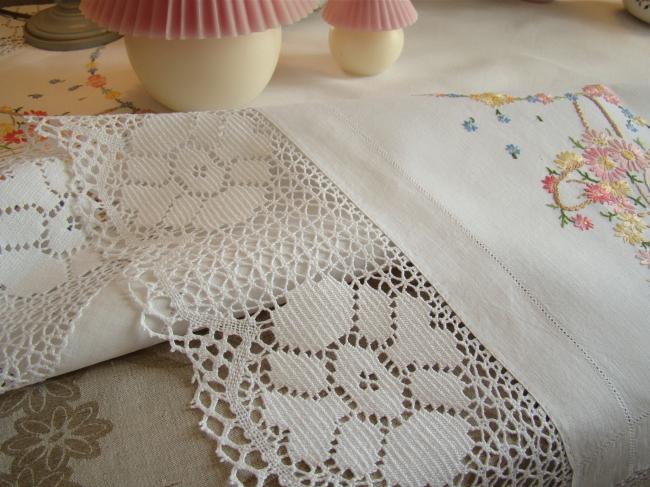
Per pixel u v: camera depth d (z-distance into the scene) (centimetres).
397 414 35
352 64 69
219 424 35
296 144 49
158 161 48
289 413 35
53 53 73
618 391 37
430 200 46
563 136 55
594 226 47
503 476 34
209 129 50
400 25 65
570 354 38
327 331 38
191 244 43
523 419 35
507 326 39
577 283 42
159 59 54
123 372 38
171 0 47
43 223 43
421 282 41
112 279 40
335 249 42
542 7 93
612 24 89
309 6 57
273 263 41
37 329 37
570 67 76
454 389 36
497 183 49
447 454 34
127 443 34
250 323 39
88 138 47
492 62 76
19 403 36
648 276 44
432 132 52
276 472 33
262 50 57
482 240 44
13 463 33
